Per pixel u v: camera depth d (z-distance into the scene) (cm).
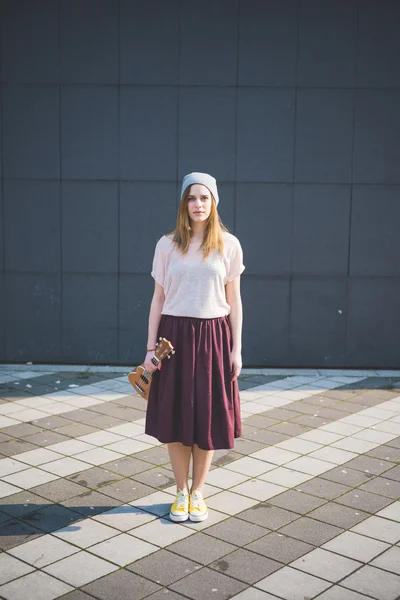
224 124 700
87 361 738
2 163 710
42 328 734
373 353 733
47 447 482
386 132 704
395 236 718
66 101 700
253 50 690
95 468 445
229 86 695
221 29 688
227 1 684
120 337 732
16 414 560
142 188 710
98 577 313
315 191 710
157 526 365
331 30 689
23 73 697
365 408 588
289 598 297
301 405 594
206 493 408
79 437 505
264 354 732
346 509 388
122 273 723
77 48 693
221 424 365
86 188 712
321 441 502
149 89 696
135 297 727
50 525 364
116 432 517
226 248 367
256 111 698
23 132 705
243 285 723
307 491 412
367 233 717
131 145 704
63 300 729
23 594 298
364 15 688
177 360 364
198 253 361
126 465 450
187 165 706
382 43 692
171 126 701
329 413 571
